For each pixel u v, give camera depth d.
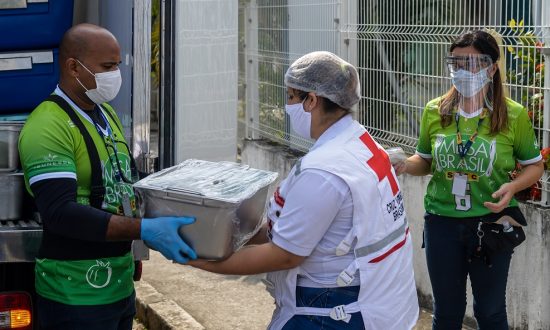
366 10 6.20
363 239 2.94
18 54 4.13
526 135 4.14
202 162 3.51
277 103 7.42
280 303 3.11
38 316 3.58
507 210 4.11
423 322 5.39
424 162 4.39
